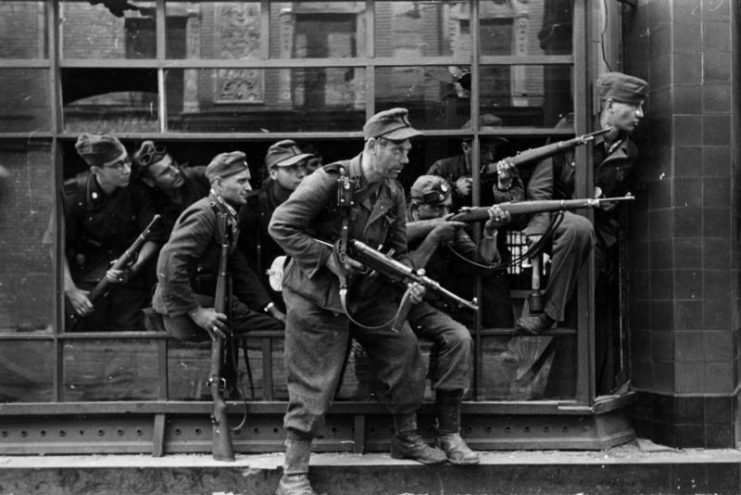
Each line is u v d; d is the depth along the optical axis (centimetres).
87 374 495
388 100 499
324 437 491
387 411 485
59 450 484
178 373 495
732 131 505
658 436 509
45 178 494
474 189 494
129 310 505
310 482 462
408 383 457
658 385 511
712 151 501
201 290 492
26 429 489
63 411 486
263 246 519
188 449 487
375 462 466
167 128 499
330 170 430
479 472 466
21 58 495
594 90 504
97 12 498
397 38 501
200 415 490
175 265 454
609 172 502
